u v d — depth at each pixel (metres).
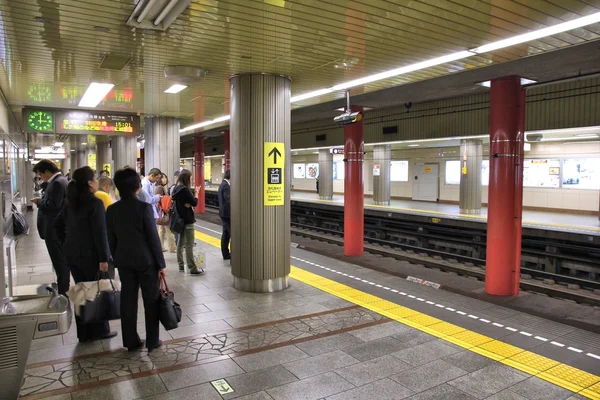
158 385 3.58
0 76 6.47
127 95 8.10
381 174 21.31
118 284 4.38
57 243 4.86
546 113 9.50
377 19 4.18
